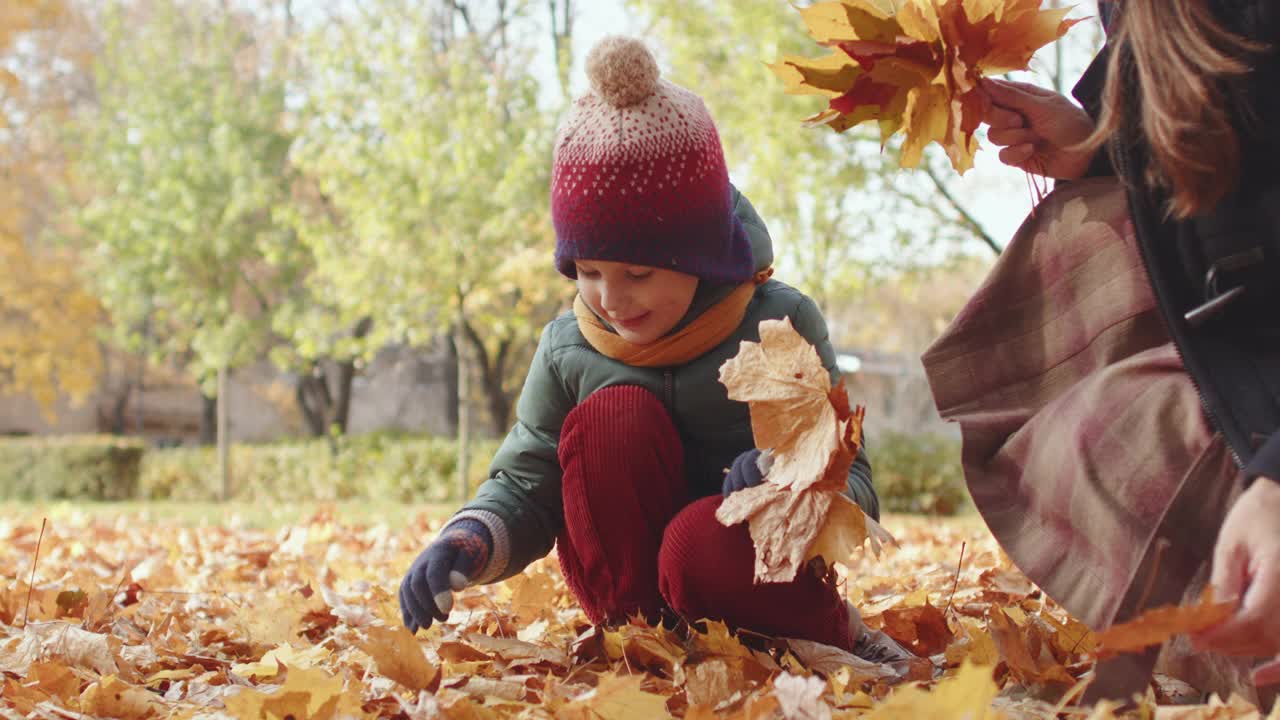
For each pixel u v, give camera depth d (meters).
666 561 2.12
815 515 1.84
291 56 18.11
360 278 14.38
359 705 1.78
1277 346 1.65
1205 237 1.69
